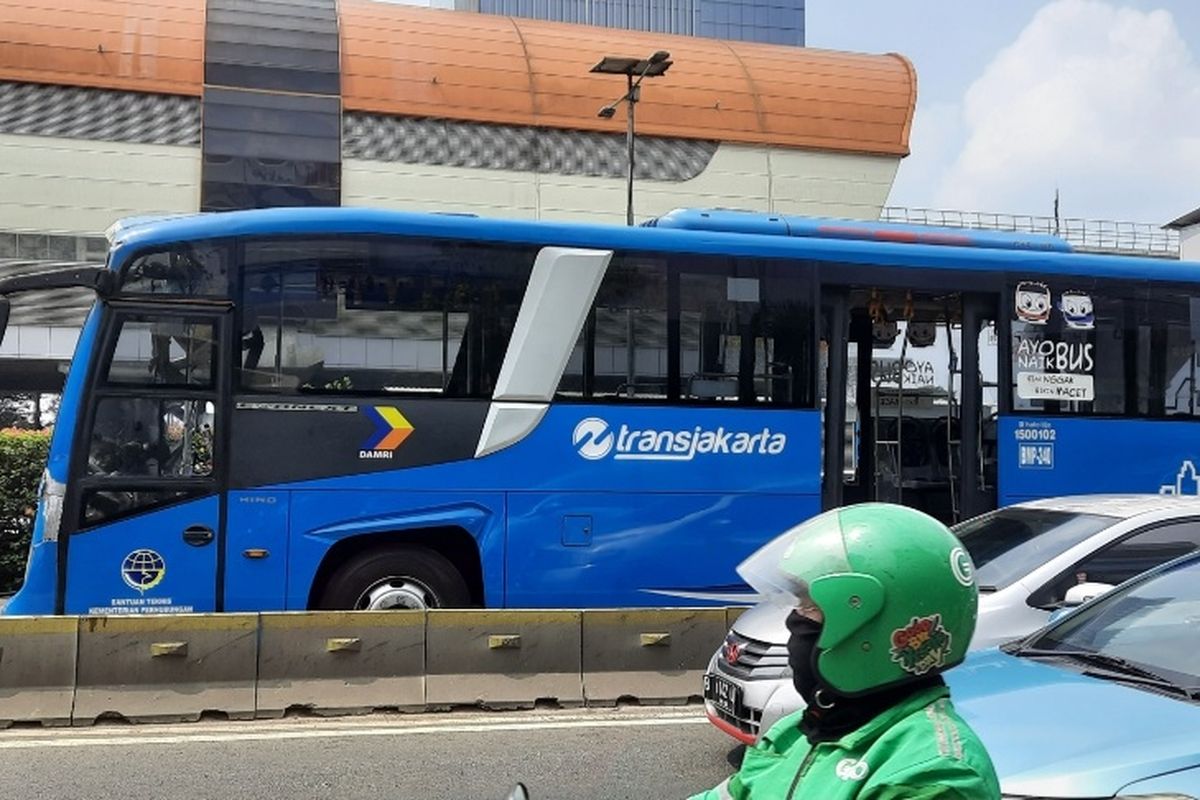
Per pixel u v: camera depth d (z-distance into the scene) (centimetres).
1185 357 1089
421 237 902
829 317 995
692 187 4662
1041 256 1062
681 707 833
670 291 948
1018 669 452
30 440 1341
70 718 750
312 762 680
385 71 4353
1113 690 416
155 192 4066
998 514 755
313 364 872
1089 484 1052
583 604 907
